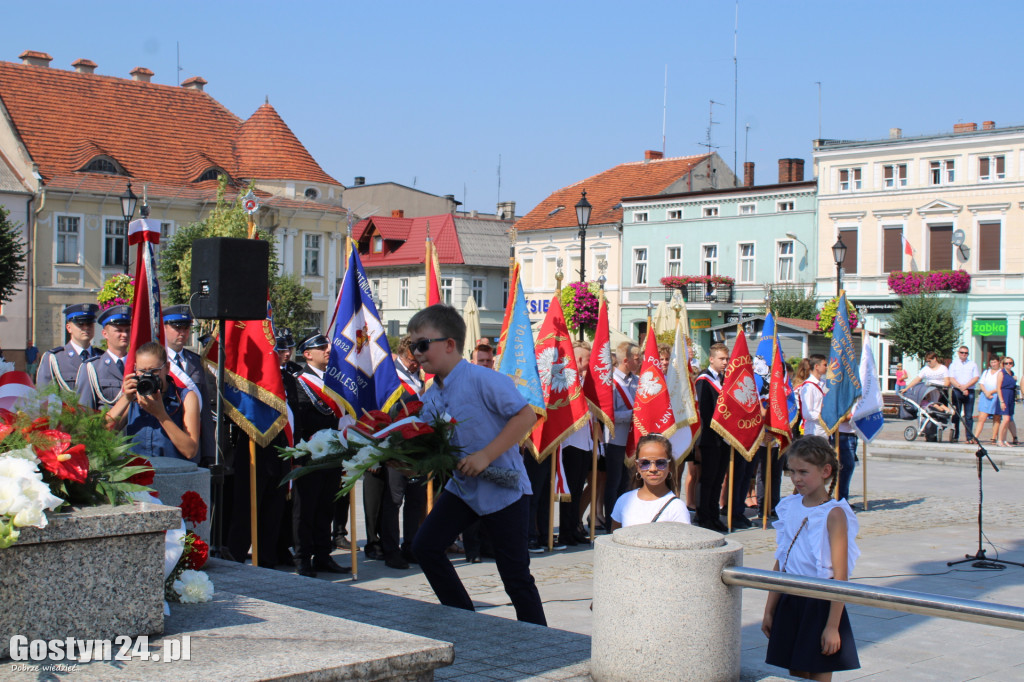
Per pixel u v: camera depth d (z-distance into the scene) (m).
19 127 42.75
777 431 12.53
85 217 42.16
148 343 6.36
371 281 63.78
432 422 5.13
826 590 3.61
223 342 6.98
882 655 6.84
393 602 5.36
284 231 46.31
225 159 46.94
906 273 43.66
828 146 46.44
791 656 4.83
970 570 9.70
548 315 10.63
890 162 44.81
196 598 4.20
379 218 62.47
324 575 8.72
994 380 22.83
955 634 7.40
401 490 9.09
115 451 3.84
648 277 51.94
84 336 7.92
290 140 48.06
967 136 42.78
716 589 3.87
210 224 39.38
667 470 5.54
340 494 4.93
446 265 59.22
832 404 12.92
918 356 40.16
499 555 5.60
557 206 58.88
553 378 10.40
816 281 46.59
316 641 3.63
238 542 8.53
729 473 11.96
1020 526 12.53
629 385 11.50
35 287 41.03
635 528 4.05
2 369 7.21
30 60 46.09
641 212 52.25
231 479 8.90
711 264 49.78
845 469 13.37
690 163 54.75
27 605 3.28
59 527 3.31
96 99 45.75
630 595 3.88
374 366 9.05
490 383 5.44
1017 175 41.78
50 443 3.48
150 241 7.05
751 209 48.41
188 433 7.05
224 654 3.42
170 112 47.41
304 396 8.97
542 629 4.83
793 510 5.02
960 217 43.09
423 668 3.57
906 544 11.12
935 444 22.50
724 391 11.75
